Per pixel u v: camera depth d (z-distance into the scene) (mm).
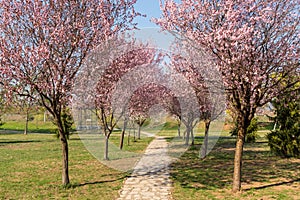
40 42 7016
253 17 6969
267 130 30203
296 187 8320
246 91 7492
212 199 7176
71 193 7652
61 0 7266
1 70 6656
